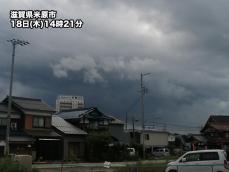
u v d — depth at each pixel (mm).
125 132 82125
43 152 59031
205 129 92375
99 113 69688
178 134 111688
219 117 92375
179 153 86562
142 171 27297
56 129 62156
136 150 72938
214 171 24953
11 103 57219
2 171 21500
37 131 59031
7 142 49969
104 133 63562
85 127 67312
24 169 22719
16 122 58062
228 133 88812
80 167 39969
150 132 97562
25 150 55000
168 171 26188
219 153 25359
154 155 81750
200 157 25641
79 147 62938
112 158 63281
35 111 59156
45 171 33438
